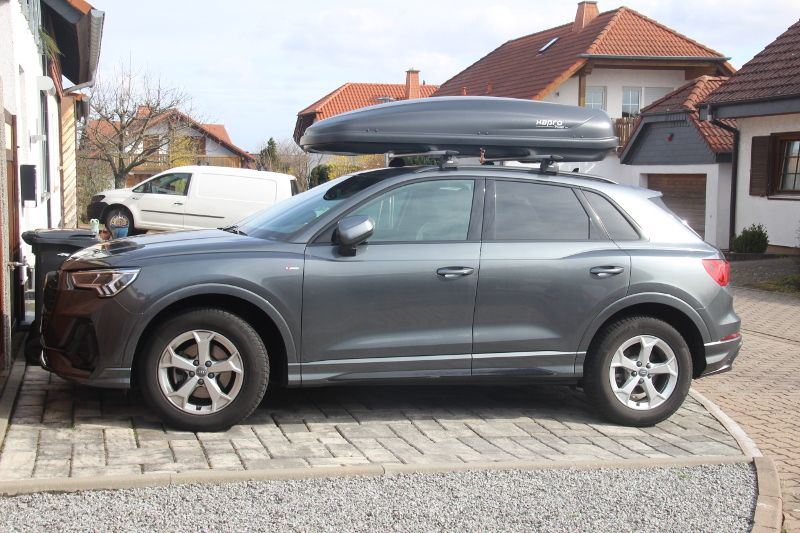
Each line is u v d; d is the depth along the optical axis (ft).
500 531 14.39
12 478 15.12
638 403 21.02
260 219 21.59
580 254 20.65
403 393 23.13
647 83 108.88
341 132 20.86
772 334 36.99
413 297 19.61
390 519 14.58
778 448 20.30
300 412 20.85
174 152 127.03
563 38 118.42
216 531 13.73
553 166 21.62
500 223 20.59
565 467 17.61
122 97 116.06
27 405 19.83
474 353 20.06
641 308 21.44
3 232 21.83
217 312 18.48
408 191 20.33
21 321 26.25
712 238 76.13
